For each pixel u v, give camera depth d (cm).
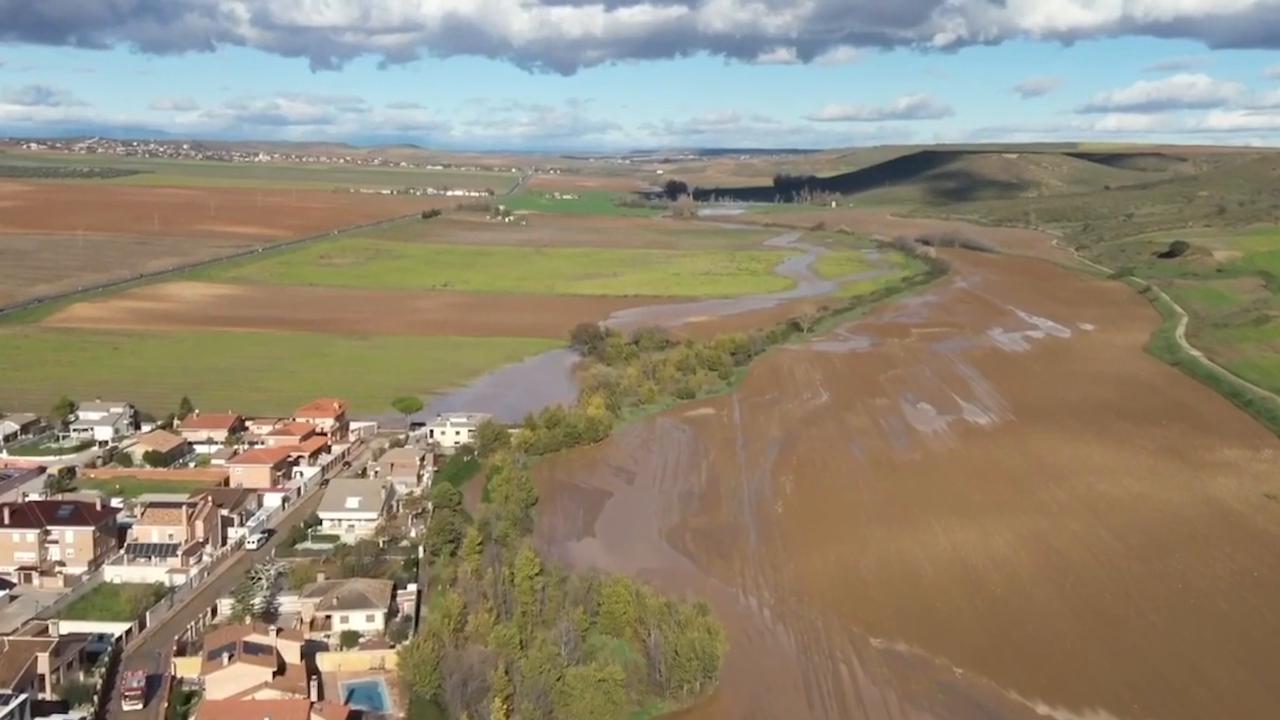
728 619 9725
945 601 10106
